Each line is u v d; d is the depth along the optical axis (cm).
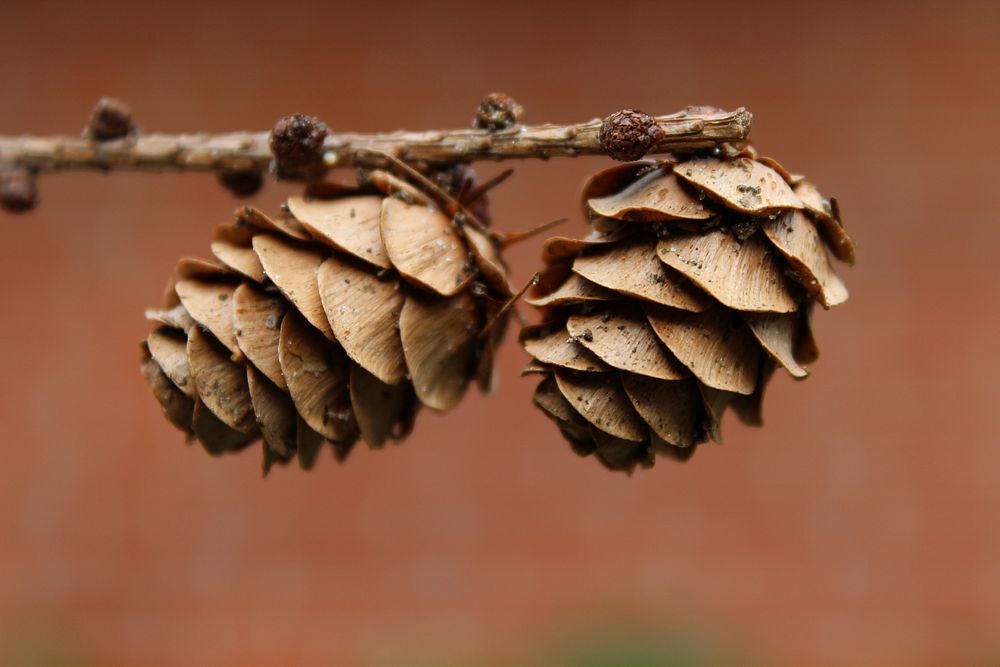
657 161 22
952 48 56
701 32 56
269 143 23
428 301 22
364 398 22
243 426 22
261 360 22
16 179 25
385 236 22
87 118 58
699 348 22
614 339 22
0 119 57
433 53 57
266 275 22
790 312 22
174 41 58
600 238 22
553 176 56
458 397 23
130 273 58
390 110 58
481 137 23
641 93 57
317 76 58
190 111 58
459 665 51
